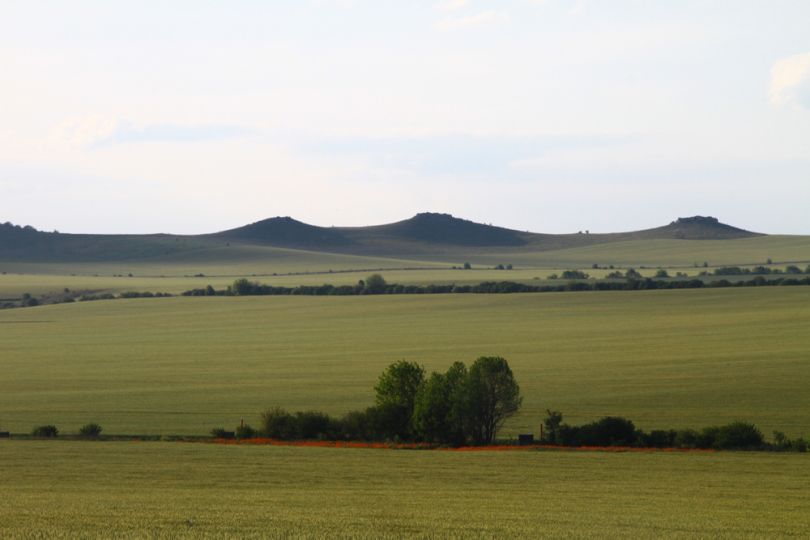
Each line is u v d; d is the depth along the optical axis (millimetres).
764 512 81000
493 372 137125
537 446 131875
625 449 127625
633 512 80812
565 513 79938
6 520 74938
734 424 128625
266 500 88000
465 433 136750
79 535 67875
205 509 81562
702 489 94625
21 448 129625
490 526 72875
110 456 121875
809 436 127938
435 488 96750
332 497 90000
